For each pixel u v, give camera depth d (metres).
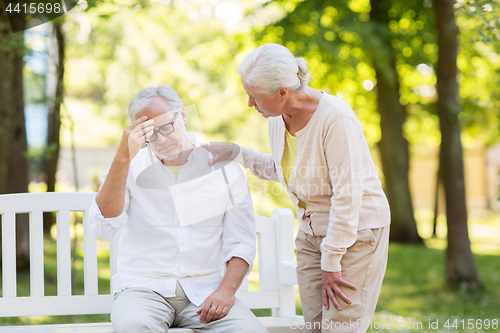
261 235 2.40
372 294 1.84
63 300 2.17
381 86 9.73
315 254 1.99
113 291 2.20
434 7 5.82
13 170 5.47
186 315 1.91
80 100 15.85
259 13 8.67
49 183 5.30
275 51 1.73
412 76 10.49
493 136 12.52
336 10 8.34
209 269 2.02
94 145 16.77
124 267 1.97
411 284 6.56
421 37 9.01
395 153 10.00
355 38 7.95
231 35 9.11
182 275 1.95
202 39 9.54
